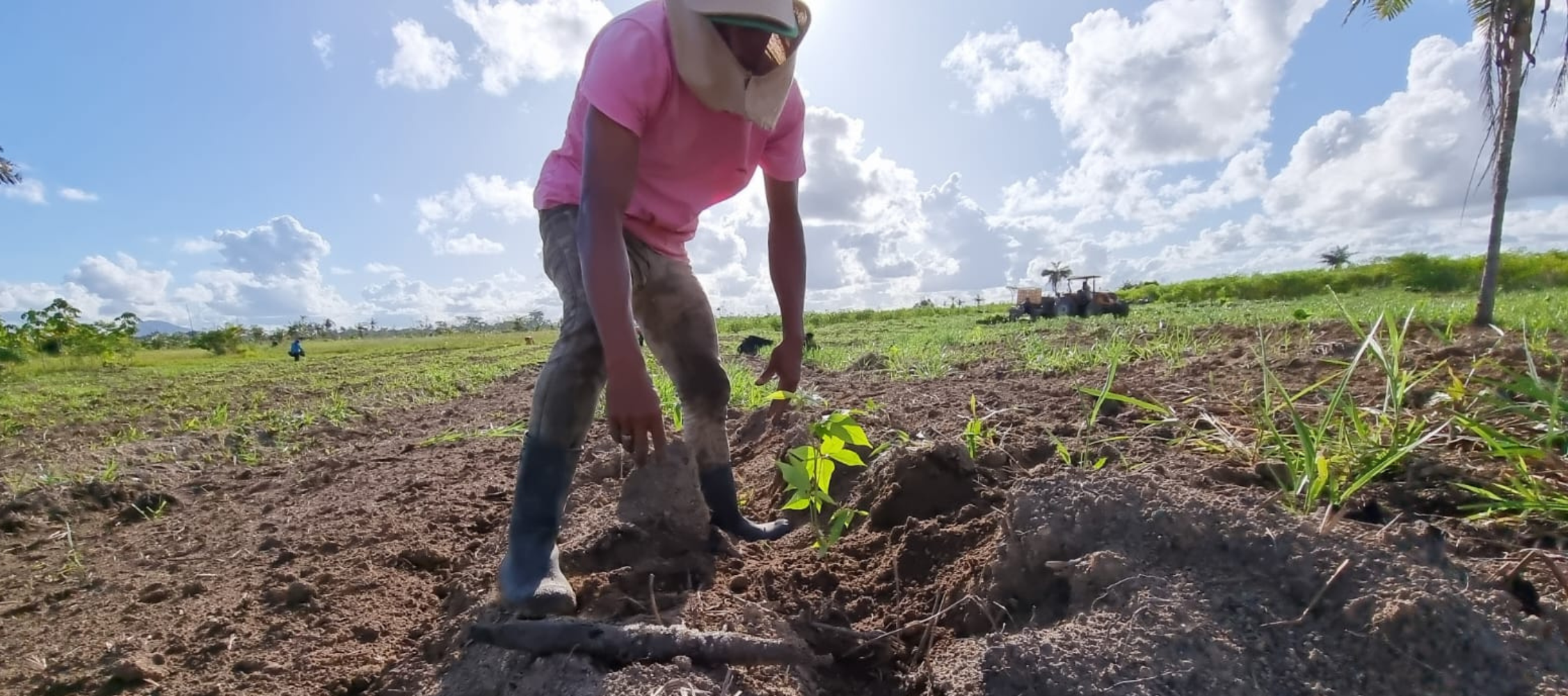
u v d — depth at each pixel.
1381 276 29.09
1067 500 1.78
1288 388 3.38
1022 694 1.41
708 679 1.53
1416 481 1.97
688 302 2.29
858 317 35.81
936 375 6.25
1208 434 2.54
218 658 1.94
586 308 1.93
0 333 22.52
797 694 1.57
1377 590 1.45
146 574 2.76
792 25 1.82
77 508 3.99
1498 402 2.33
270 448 5.93
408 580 2.35
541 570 1.84
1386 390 2.91
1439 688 1.30
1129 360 5.63
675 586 2.03
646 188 2.10
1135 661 1.41
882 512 2.36
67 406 9.86
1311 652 1.40
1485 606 1.41
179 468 5.10
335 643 1.97
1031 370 5.83
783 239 2.49
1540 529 1.71
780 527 2.50
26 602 2.62
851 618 1.93
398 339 59.44
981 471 2.46
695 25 1.82
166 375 16.88
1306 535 1.60
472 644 1.73
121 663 1.88
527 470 1.92
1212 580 1.56
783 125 2.30
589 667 1.57
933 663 1.63
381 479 4.04
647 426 1.78
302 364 19.89
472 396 8.98
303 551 2.72
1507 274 26.03
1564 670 1.30
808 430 3.26
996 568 1.75
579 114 2.06
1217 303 21.58
